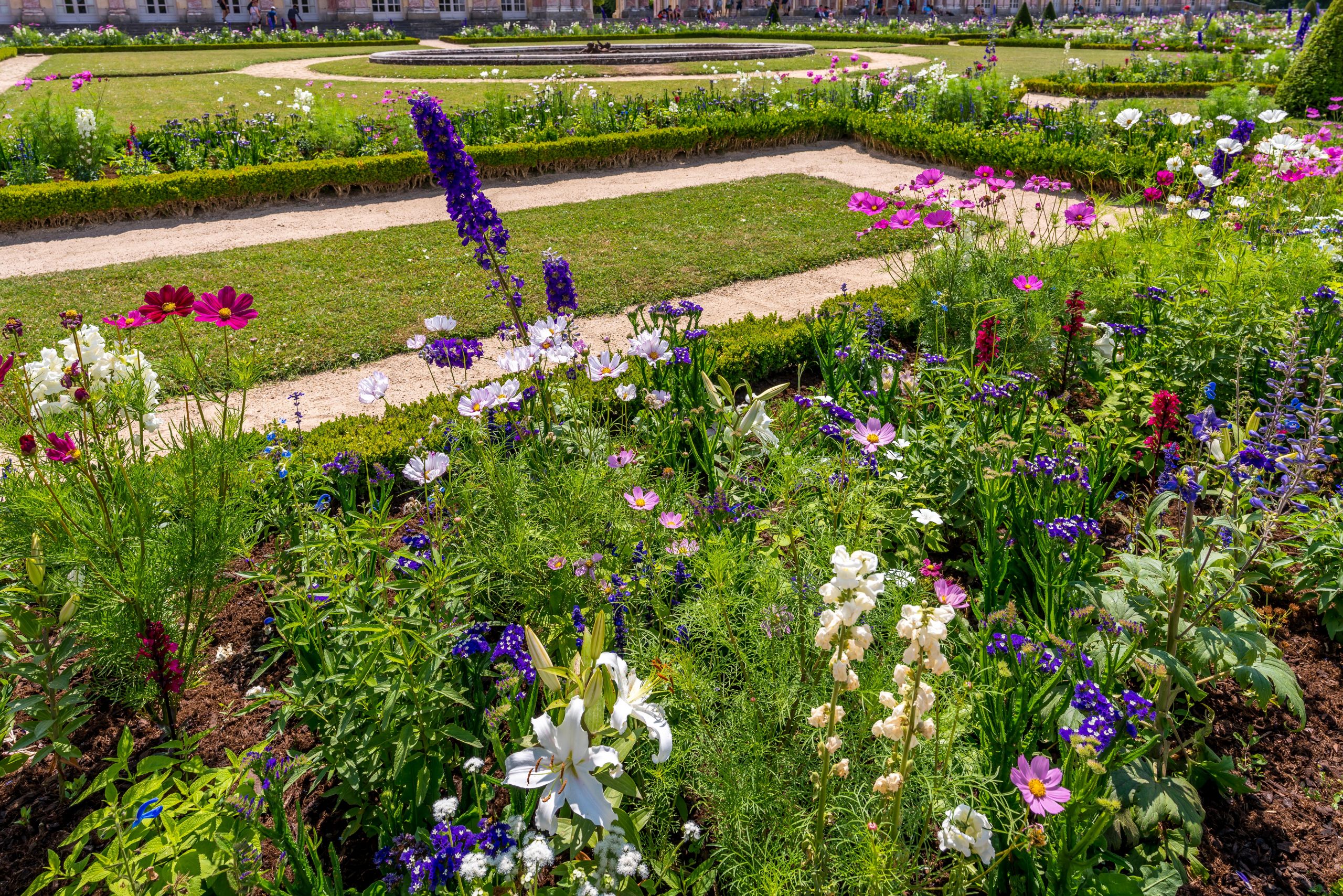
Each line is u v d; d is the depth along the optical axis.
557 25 48.03
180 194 12.28
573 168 15.09
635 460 3.86
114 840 2.29
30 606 3.14
